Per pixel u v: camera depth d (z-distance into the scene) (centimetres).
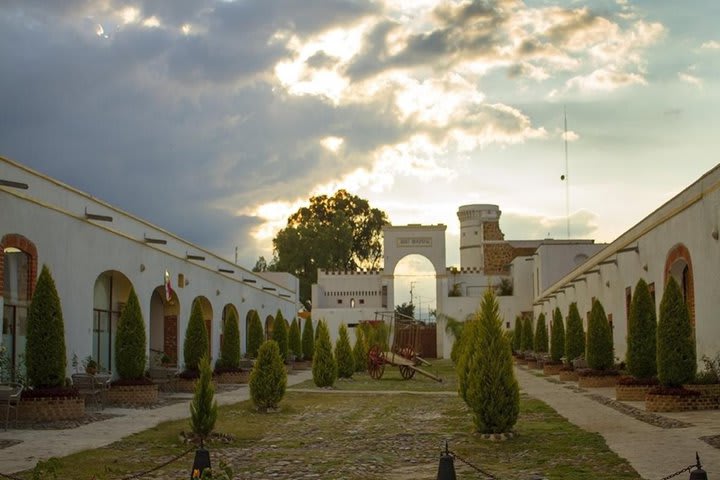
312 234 8650
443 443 1518
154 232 2862
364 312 6800
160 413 2002
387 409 2231
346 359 3912
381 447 1480
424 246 6906
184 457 1345
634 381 2273
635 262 2972
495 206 8450
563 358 3912
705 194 2141
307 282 8525
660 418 1766
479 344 1599
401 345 5684
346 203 9575
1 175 1819
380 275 7288
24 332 1981
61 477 1136
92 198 2333
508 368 1587
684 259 2345
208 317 3647
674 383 1948
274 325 4397
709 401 1912
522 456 1345
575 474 1142
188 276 3266
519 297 6512
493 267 7306
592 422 1769
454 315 6712
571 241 5878
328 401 2509
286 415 2066
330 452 1420
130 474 1187
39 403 1797
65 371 1900
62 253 2138
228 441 1545
